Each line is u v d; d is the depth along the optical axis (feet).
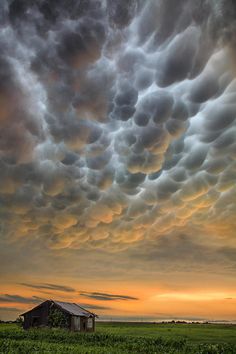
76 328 176.14
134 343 119.24
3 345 102.06
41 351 94.48
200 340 146.72
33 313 181.37
